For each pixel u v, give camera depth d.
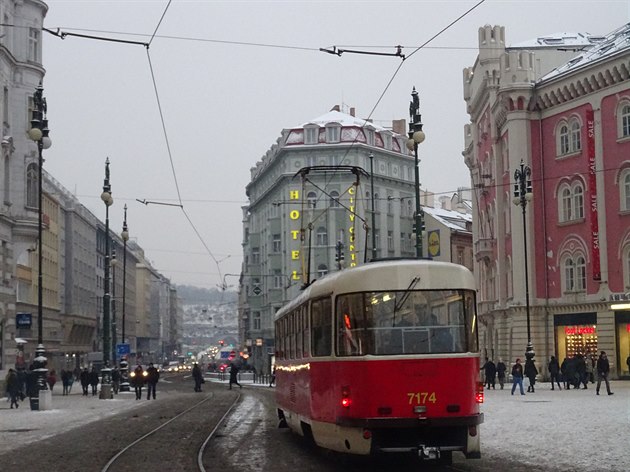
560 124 55.94
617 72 51.16
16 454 19.48
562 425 22.86
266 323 101.44
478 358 15.23
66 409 37.31
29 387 44.59
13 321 51.81
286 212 93.88
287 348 21.19
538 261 56.62
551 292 55.91
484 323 66.25
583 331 53.47
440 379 14.84
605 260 52.06
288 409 20.92
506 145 60.25
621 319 51.12
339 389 15.27
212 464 16.67
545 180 56.91
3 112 49.50
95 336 121.31
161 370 138.12
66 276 101.00
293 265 93.06
